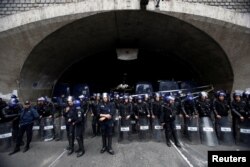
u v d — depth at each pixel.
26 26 10.48
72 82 22.52
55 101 10.45
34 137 8.52
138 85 14.60
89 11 10.37
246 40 11.20
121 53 15.52
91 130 10.49
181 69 20.70
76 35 12.31
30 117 7.31
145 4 10.14
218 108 7.62
